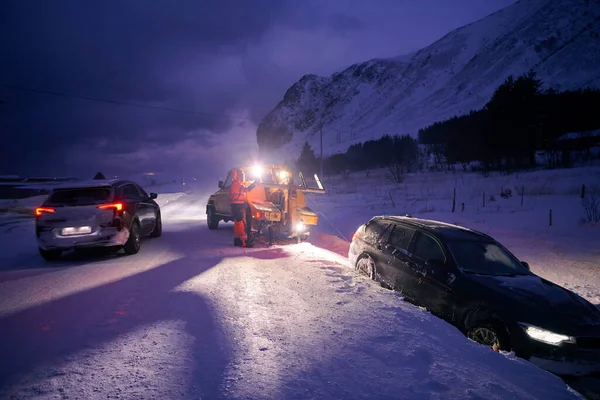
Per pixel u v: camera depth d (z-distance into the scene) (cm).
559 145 3891
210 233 1288
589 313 500
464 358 388
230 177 1291
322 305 515
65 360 354
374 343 401
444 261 592
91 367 341
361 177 5794
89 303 524
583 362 454
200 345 388
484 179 3412
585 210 1786
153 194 1166
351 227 1892
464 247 616
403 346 395
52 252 848
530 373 373
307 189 1102
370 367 352
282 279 646
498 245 647
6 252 984
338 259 901
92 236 820
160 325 440
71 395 297
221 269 723
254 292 570
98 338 405
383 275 675
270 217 1015
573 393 346
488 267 595
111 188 883
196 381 319
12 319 465
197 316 469
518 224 1708
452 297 550
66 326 441
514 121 4069
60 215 817
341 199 3438
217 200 1337
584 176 2745
